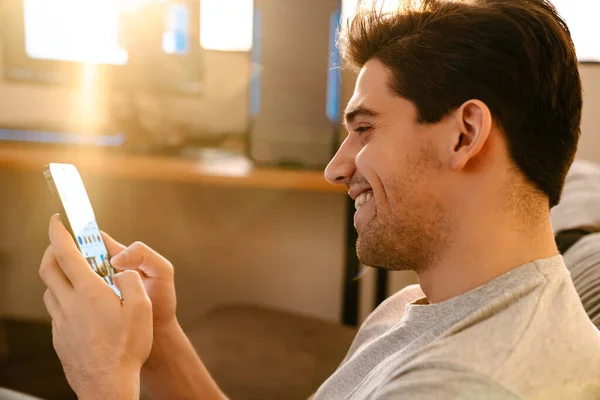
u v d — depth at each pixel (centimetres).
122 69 195
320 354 143
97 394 64
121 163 160
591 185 120
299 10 157
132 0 191
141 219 229
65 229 71
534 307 49
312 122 162
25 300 238
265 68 162
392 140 57
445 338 49
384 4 63
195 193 226
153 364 85
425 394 46
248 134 167
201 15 202
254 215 225
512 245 54
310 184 153
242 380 128
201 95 198
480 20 54
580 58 188
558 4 186
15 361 198
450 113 54
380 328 77
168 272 84
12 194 232
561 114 54
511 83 52
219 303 231
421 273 59
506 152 53
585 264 85
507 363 45
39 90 217
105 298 66
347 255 188
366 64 61
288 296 227
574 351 48
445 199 55
